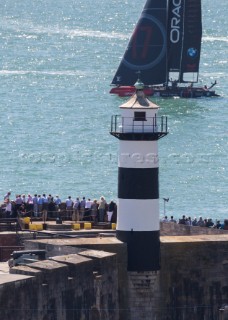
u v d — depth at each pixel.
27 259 181.75
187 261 189.88
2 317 161.00
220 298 190.75
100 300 179.88
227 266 190.88
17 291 163.50
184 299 189.88
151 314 188.50
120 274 187.38
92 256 179.62
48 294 168.88
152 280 188.62
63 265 172.25
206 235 197.62
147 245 188.88
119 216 189.75
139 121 188.88
